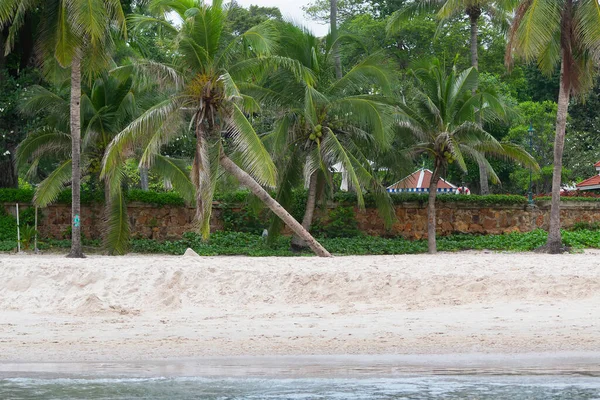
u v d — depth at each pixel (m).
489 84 58.88
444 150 36.59
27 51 38.19
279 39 33.16
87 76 33.69
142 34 46.34
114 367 14.23
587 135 61.00
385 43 63.53
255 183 30.12
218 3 29.14
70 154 34.97
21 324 18.12
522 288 20.36
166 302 20.36
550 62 34.97
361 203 32.72
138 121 28.69
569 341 15.70
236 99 28.48
